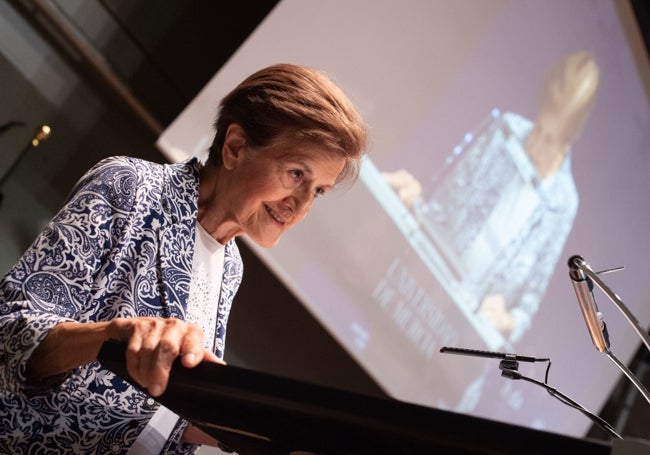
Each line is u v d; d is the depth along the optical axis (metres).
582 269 1.01
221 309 1.27
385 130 3.25
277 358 3.43
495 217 3.69
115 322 0.84
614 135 4.26
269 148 1.14
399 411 0.68
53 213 2.86
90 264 1.06
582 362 4.27
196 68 3.03
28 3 2.71
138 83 2.94
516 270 3.84
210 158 1.22
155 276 1.13
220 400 0.79
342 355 3.49
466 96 3.48
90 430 1.09
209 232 1.22
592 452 0.61
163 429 1.18
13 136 2.77
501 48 3.58
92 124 2.89
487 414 3.88
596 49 4.07
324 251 3.18
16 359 0.92
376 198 3.27
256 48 2.82
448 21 3.35
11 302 0.99
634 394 4.64
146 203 1.13
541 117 3.82
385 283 3.37
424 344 3.54
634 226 4.47
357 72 3.12
